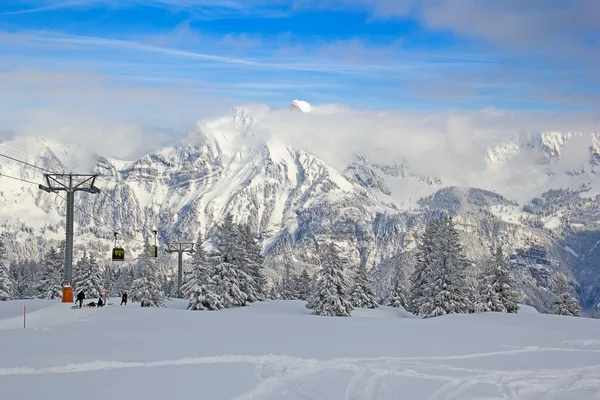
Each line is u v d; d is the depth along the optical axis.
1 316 53.12
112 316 49.56
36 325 46.41
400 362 28.08
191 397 20.02
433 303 86.88
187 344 31.98
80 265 111.94
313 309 87.75
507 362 29.08
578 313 105.44
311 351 30.30
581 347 35.28
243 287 99.56
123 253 81.44
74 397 19.80
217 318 51.25
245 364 26.39
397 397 21.59
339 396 21.25
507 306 90.69
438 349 32.56
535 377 25.84
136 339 33.94
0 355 27.52
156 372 24.09
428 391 22.59
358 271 109.25
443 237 88.06
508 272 91.88
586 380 25.52
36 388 21.05
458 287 87.00
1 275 117.12
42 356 27.23
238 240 97.25
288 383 22.97
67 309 52.75
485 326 47.09
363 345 33.38
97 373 23.80
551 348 34.38
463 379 24.92
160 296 86.69
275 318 53.09
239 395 20.52
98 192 66.75
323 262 89.06
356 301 106.88
